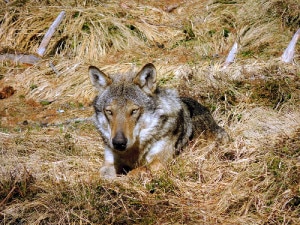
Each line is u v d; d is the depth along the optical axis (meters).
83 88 15.84
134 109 9.70
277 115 12.88
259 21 18.41
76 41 18.25
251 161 10.16
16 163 11.16
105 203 9.09
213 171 10.18
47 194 9.48
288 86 13.87
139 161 10.37
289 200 8.85
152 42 18.64
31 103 15.67
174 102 10.51
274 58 16.08
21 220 9.04
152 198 9.27
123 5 20.27
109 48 18.23
